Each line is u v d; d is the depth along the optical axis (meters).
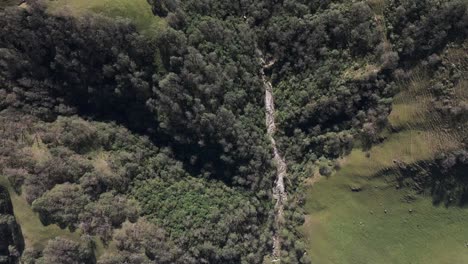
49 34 77.12
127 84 84.62
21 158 78.62
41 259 78.06
